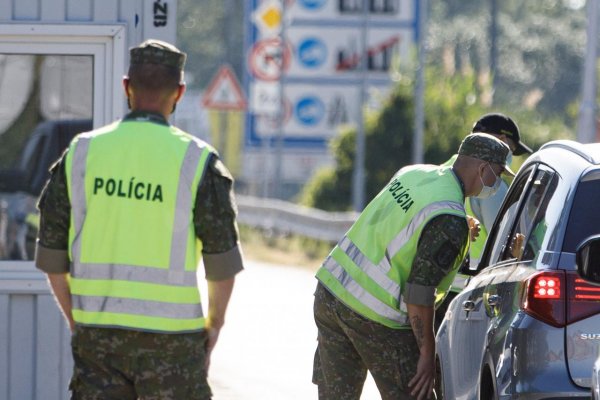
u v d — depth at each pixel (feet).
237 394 89.20
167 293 45.11
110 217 45.29
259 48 290.97
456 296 65.16
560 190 52.65
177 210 45.11
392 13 290.76
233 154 445.37
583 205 51.31
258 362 104.47
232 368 101.30
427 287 55.72
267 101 290.76
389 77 291.79
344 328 58.39
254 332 122.93
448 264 56.03
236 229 45.70
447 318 65.05
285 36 289.94
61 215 45.91
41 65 70.13
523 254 54.19
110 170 45.47
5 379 68.95
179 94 46.83
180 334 45.21
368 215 58.44
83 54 69.72
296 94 294.46
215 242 45.29
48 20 69.31
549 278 50.42
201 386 45.68
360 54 292.81
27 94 70.13
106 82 69.82
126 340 45.09
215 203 45.32
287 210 273.54
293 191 446.19
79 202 45.57
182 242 45.19
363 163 275.80
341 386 59.41
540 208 54.44
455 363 61.57
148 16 70.18
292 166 297.33
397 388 57.98
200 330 45.65
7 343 69.00
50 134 70.44
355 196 252.62
